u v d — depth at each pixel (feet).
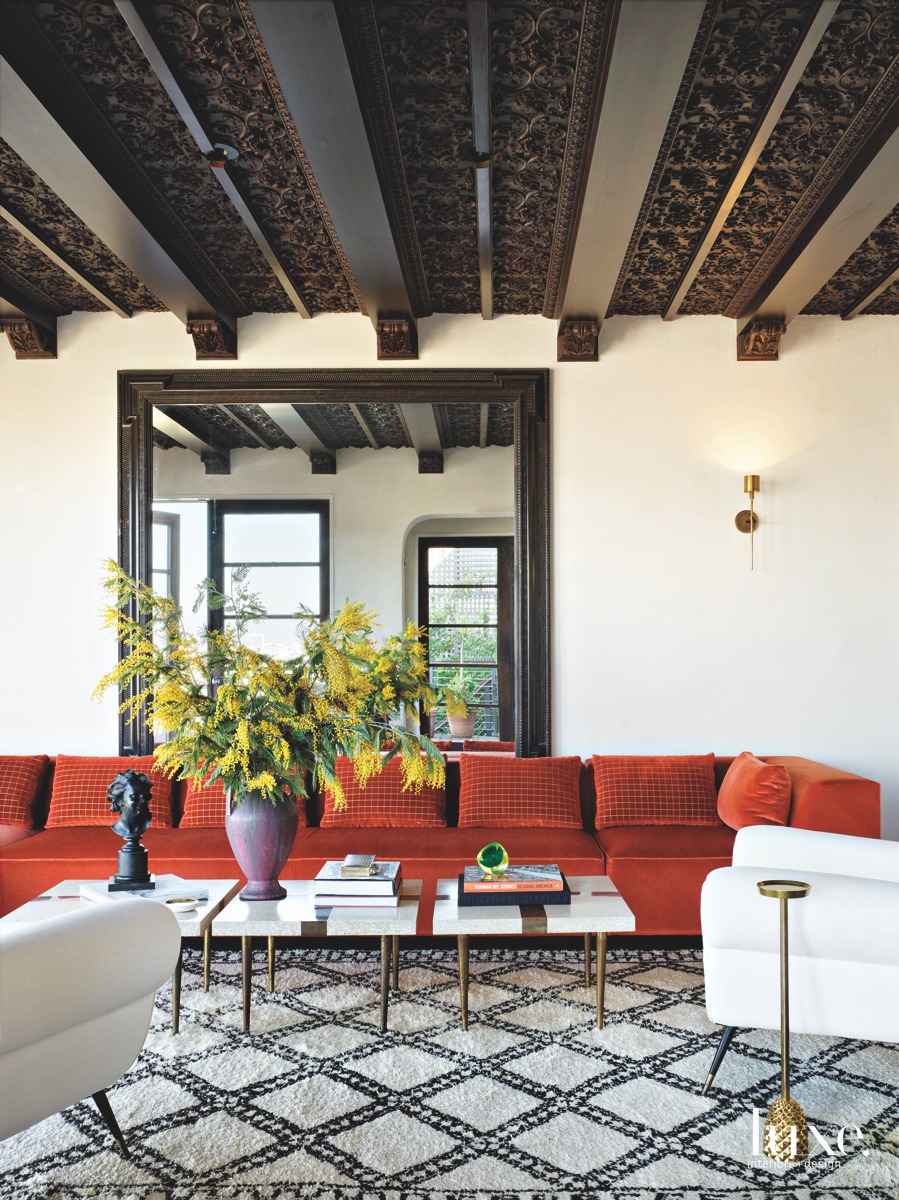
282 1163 8.09
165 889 11.02
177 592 17.20
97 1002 7.83
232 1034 10.89
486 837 14.67
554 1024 11.12
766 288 15.49
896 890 8.77
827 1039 10.71
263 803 11.02
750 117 10.71
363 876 11.03
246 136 10.96
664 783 15.56
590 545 17.22
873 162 11.13
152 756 16.05
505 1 8.75
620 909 10.66
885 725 17.08
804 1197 7.57
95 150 11.07
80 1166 8.09
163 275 14.42
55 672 17.10
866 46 9.46
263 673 10.41
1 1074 7.11
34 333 16.70
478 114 10.22
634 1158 8.14
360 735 10.66
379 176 11.33
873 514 17.20
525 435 17.16
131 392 17.15
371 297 15.43
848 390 17.24
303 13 8.33
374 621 17.22
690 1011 11.53
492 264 14.64
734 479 17.21
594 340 16.94
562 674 17.19
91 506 17.20
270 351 17.24
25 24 8.89
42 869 13.87
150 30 8.93
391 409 17.25
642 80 9.32
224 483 17.33
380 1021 11.23
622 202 11.82
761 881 8.86
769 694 17.13
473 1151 8.27
